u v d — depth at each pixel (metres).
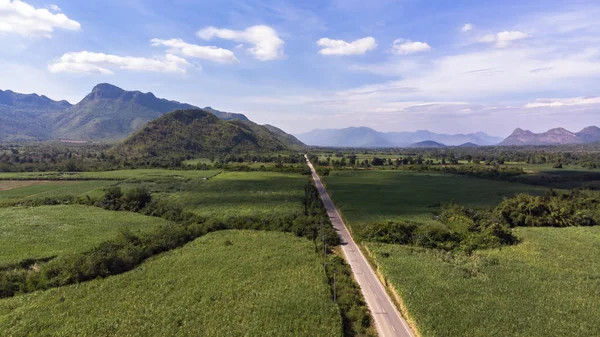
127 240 63.84
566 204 97.88
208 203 104.19
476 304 43.56
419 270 54.34
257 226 82.44
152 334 37.50
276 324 39.50
